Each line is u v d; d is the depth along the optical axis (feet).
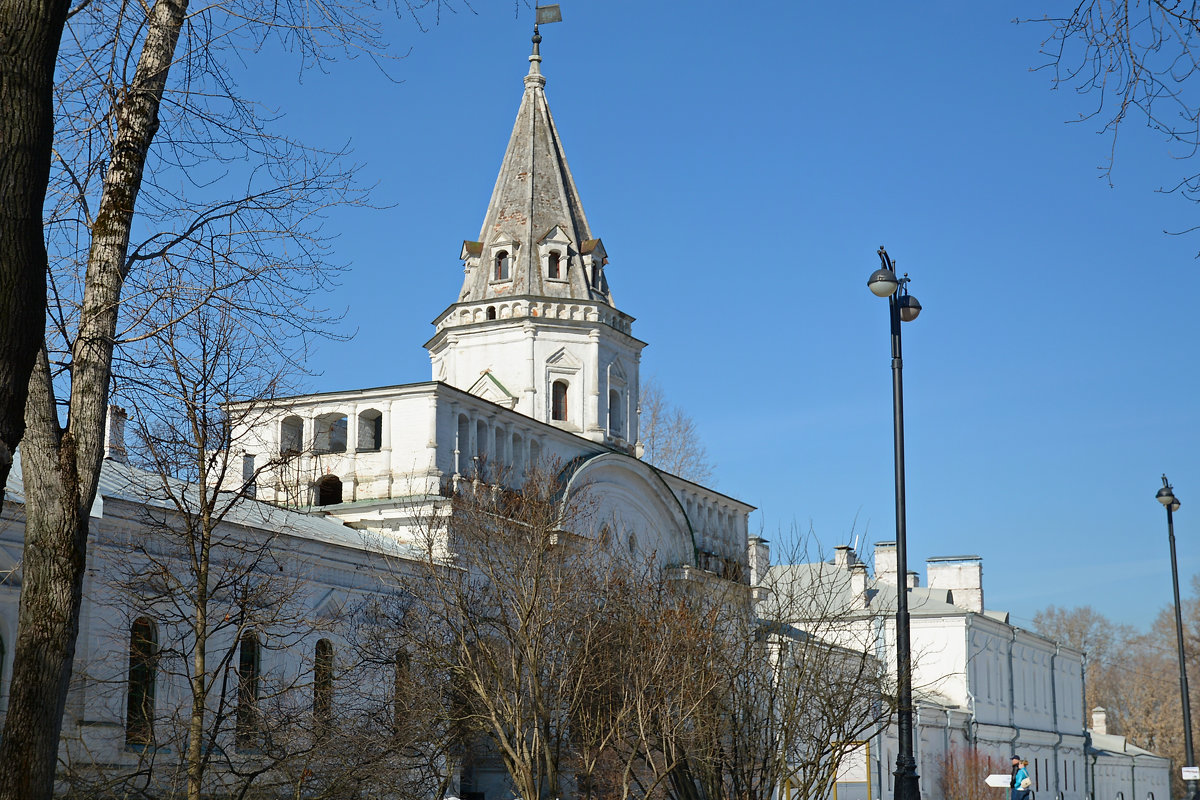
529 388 190.49
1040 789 288.71
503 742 95.71
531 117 210.18
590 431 193.06
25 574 47.78
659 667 88.89
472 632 111.04
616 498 184.44
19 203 37.58
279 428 159.12
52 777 46.34
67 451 48.32
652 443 263.29
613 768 107.34
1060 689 323.57
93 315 50.83
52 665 46.60
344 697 115.44
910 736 76.43
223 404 82.64
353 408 158.30
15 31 37.42
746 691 89.25
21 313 37.73
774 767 86.94
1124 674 474.90
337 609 120.78
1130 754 355.36
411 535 143.54
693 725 88.38
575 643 105.09
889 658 224.74
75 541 47.98
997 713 270.46
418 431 154.20
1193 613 415.64
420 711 99.96
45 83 38.06
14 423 37.91
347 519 151.43
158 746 85.25
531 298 194.90
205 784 90.48
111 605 91.97
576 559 117.80
